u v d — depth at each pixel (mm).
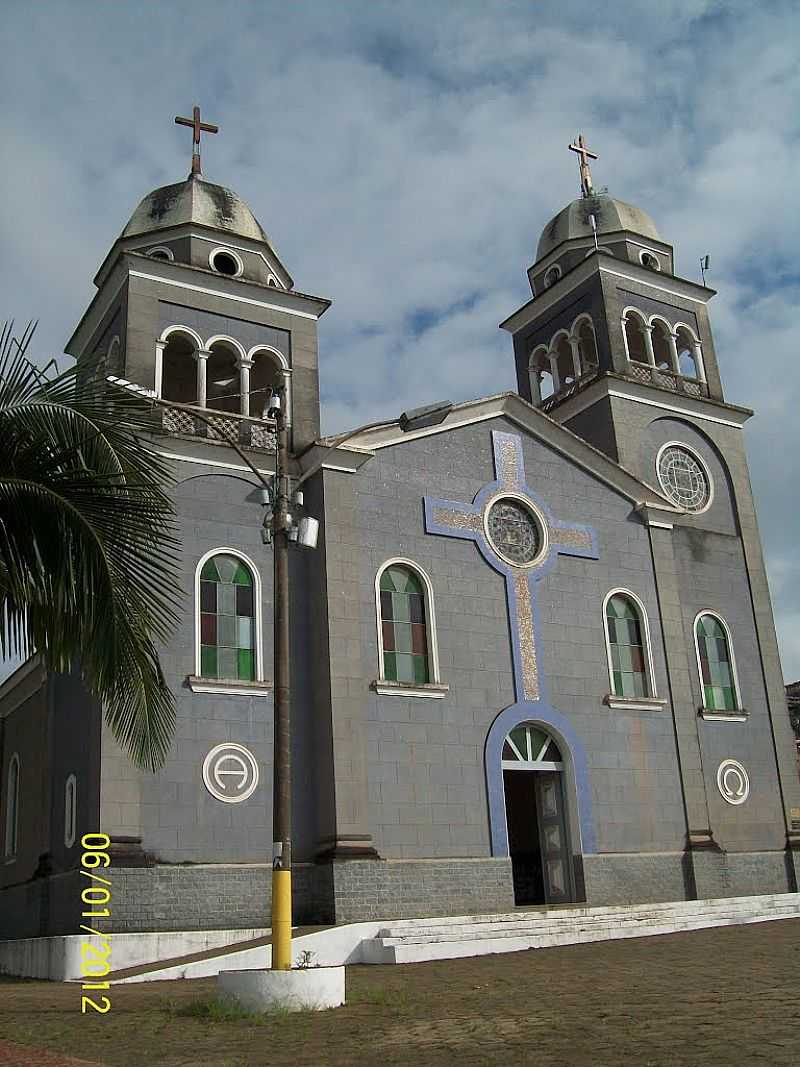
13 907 25859
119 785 19594
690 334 31594
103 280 26031
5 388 11820
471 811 22422
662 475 28984
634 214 32594
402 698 22422
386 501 23719
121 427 12141
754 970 13133
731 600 28656
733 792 26453
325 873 20516
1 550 11227
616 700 25031
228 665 21547
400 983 14156
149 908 19203
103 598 11477
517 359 32938
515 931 18672
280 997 11719
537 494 25922
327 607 22062
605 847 23766
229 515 22516
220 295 24812
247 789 20781
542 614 24922
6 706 29422
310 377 25250
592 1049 8461
